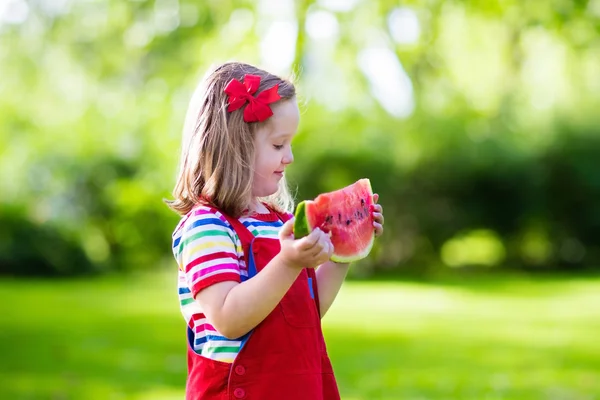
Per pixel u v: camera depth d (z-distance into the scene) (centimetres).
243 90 271
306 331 263
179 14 875
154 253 2216
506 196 2200
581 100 2186
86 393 684
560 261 2269
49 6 1039
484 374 793
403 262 2227
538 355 912
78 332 1091
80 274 2084
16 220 2027
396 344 1000
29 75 1229
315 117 1023
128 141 1198
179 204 281
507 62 1210
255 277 246
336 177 2055
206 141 271
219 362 255
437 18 830
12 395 674
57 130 1487
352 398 675
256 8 820
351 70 870
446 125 2062
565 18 795
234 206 266
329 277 294
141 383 733
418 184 2161
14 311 1343
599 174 2178
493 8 817
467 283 1925
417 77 980
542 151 2188
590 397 683
